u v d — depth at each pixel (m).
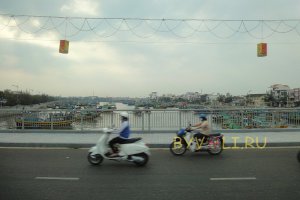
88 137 16.06
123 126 10.11
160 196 6.75
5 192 7.03
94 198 6.60
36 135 16.78
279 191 7.09
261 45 18.94
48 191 7.12
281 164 10.17
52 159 11.16
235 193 6.95
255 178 8.30
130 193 6.98
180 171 9.22
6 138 15.65
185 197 6.67
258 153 12.34
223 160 10.91
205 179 8.23
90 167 9.82
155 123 17.64
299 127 18.22
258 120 18.09
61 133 17.58
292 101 81.00
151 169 9.51
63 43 18.73
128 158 9.93
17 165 10.09
